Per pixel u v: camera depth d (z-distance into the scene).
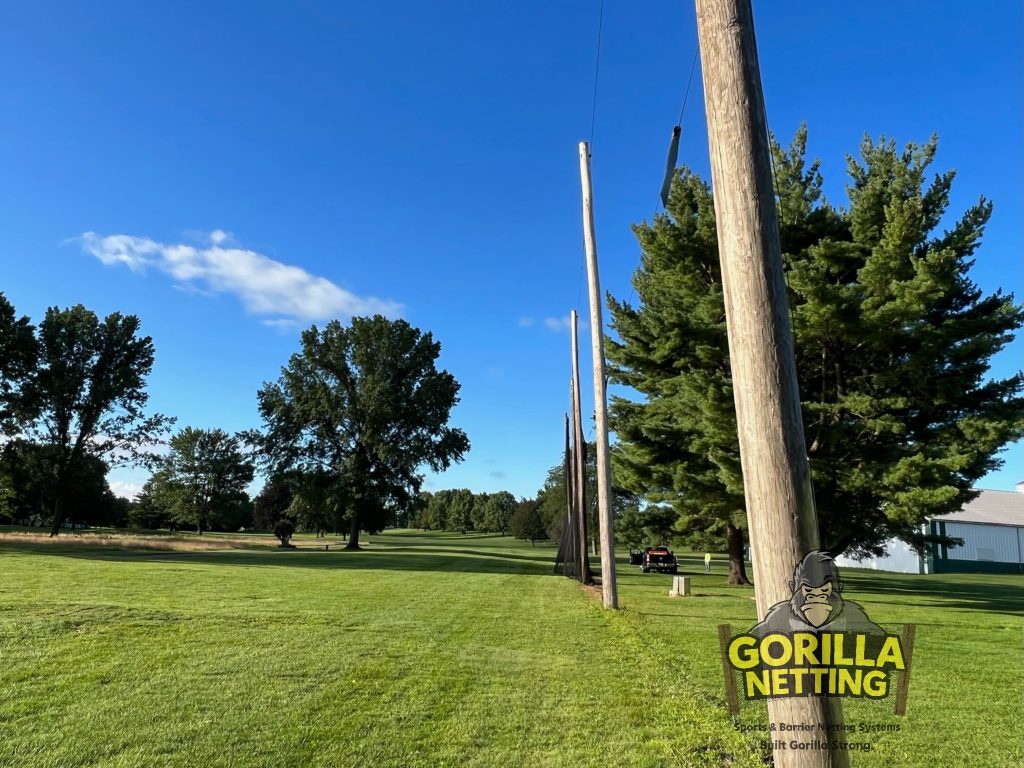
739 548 26.77
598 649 9.75
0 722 5.70
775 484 3.68
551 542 90.69
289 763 4.99
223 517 101.81
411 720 6.09
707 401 18.53
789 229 21.14
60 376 56.75
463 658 8.77
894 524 19.88
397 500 54.44
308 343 55.53
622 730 5.95
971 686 8.04
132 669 7.57
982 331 18.69
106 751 5.11
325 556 36.75
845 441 19.09
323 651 8.84
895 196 17.72
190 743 5.33
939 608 18.02
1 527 76.25
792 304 19.00
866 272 17.80
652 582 26.69
